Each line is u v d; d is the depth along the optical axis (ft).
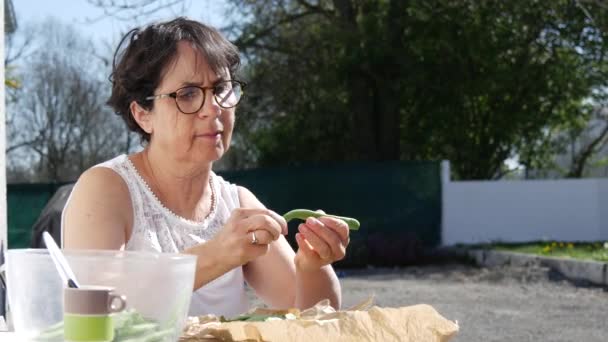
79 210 8.15
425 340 5.34
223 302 8.70
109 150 104.47
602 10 62.18
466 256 52.65
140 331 4.75
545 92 72.69
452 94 70.64
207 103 7.89
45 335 4.76
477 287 38.99
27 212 55.67
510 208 59.52
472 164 76.48
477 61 68.13
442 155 77.46
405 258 52.60
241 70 8.39
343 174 57.57
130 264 4.81
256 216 6.73
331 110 70.44
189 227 8.63
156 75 7.87
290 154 74.28
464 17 65.67
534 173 80.23
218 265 6.65
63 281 4.65
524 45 69.05
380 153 69.41
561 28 66.74
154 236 8.40
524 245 55.26
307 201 57.36
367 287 39.73
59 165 104.53
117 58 8.23
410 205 57.88
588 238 60.03
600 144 88.99
